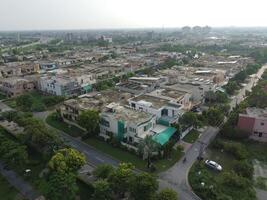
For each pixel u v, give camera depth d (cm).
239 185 6812
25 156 7250
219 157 8550
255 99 11912
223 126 10150
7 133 9925
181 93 11988
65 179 5741
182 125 9775
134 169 7631
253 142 9556
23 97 13000
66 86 14712
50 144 7844
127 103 11100
